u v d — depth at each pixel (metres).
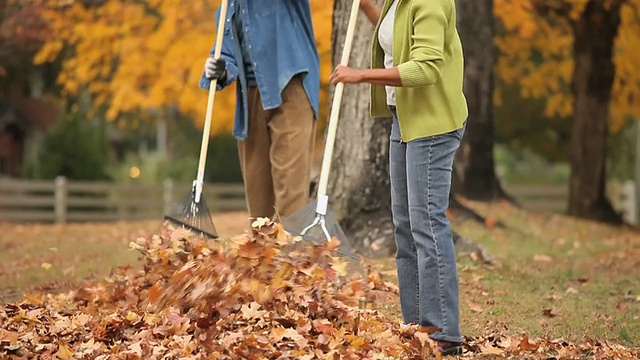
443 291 6.91
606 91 26.28
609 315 9.16
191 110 24.44
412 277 7.36
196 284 7.00
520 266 12.78
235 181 48.94
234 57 8.80
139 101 23.08
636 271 12.98
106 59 23.34
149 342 6.66
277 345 6.37
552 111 29.30
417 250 7.00
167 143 52.78
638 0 24.62
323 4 18.42
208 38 21.44
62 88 30.22
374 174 12.45
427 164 6.93
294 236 7.06
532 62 30.78
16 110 47.41
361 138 12.48
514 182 64.88
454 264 6.95
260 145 9.09
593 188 26.55
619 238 18.80
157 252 8.04
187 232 7.92
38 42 24.59
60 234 19.61
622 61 26.52
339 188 12.58
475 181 21.80
